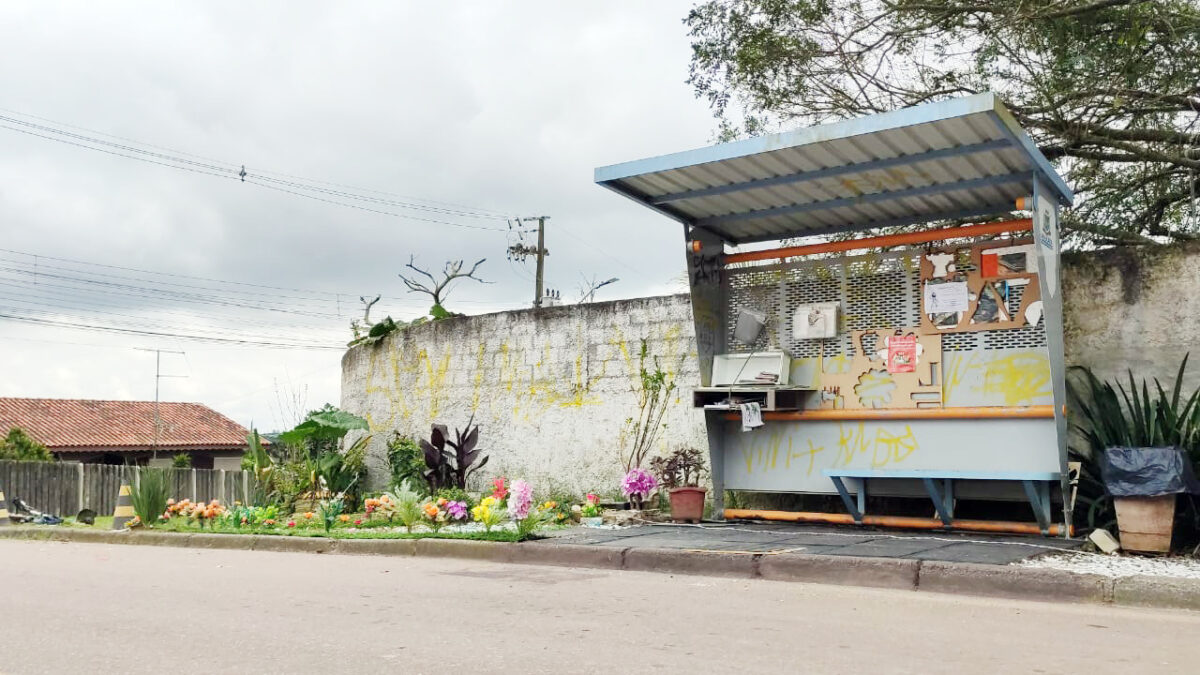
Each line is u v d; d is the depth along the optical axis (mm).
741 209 11180
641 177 10195
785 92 13844
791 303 11430
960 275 10406
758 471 11398
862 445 10766
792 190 10453
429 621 5668
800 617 5828
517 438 14898
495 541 9320
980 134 8812
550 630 5375
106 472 21516
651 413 13477
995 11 12289
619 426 13844
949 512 9969
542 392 14727
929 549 8062
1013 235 10289
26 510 17125
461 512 11266
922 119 8414
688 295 13414
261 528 11672
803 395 11172
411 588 7086
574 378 14398
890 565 7250
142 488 12461
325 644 4992
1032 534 9516
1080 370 10219
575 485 14172
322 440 17203
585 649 4855
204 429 43250
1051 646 4996
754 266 11695
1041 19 11984
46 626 5586
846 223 11547
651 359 13633
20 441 26078
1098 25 12188
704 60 13812
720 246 11836
